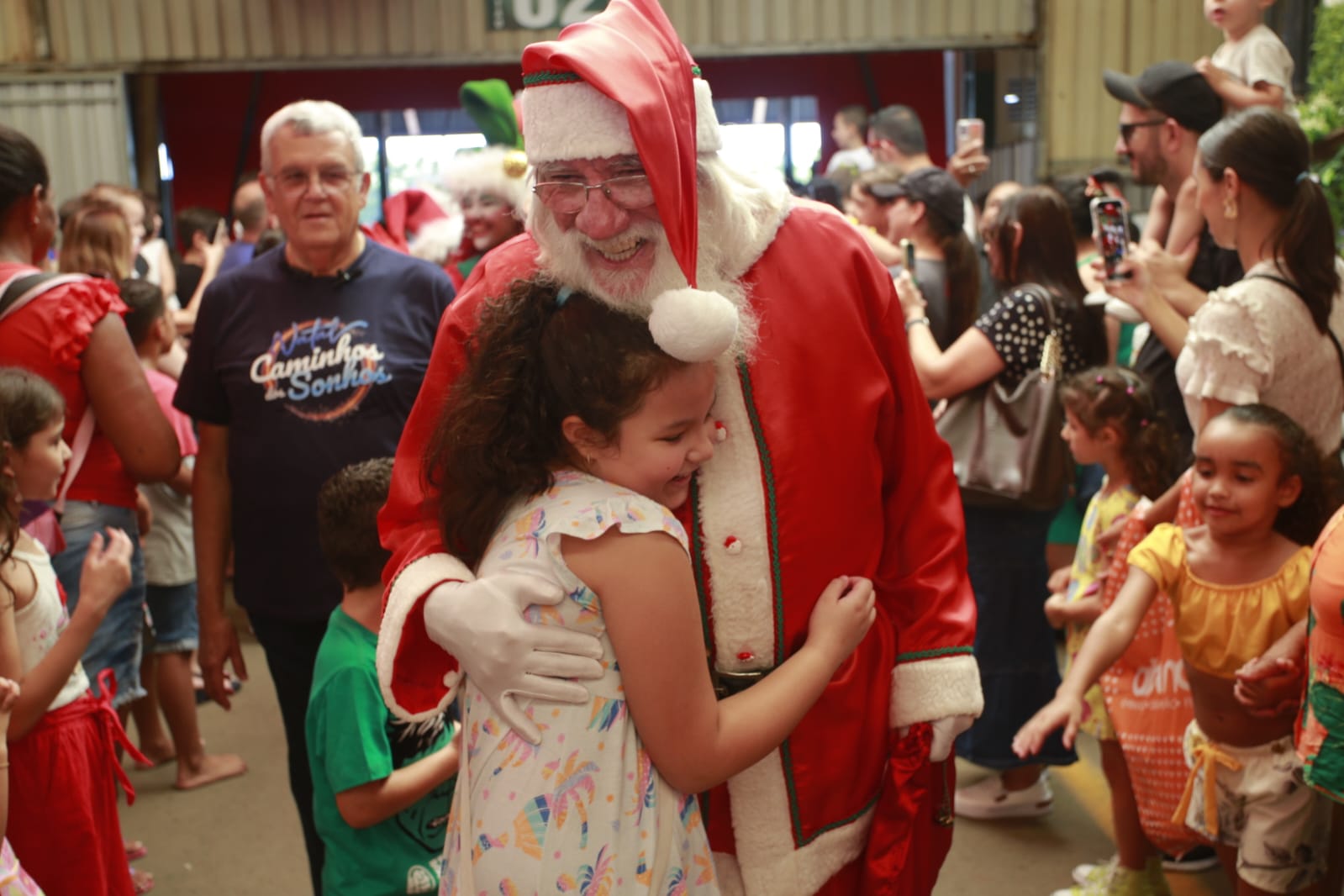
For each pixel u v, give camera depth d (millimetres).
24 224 2543
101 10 6977
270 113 10000
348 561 2006
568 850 1232
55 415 2205
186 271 5629
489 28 7035
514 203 3379
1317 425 2273
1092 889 2615
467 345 1373
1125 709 2441
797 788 1499
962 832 3127
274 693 4309
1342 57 4035
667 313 1197
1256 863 2115
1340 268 2316
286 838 3225
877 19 6992
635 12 1300
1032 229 3053
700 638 1270
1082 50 6852
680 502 1376
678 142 1244
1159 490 2791
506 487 1294
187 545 3521
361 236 2490
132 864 3090
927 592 1529
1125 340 4188
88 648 2648
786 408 1441
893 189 4117
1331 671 1737
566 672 1239
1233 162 2240
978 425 3006
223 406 2455
